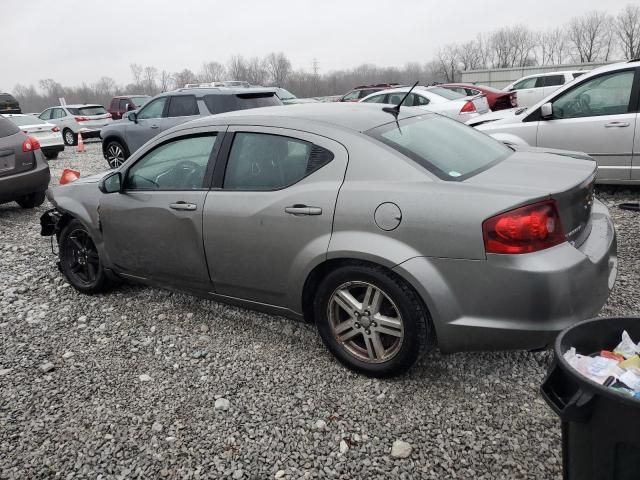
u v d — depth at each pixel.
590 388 1.49
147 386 3.17
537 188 2.62
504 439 2.54
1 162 7.35
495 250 2.53
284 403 2.92
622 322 1.84
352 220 2.87
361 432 2.66
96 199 4.19
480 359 3.19
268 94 9.97
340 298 3.04
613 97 6.15
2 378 3.35
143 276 4.05
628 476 1.50
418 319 2.80
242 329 3.79
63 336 3.86
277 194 3.15
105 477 2.48
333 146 3.03
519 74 35.94
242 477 2.43
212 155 3.51
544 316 2.53
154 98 10.42
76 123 19.69
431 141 3.19
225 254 3.41
